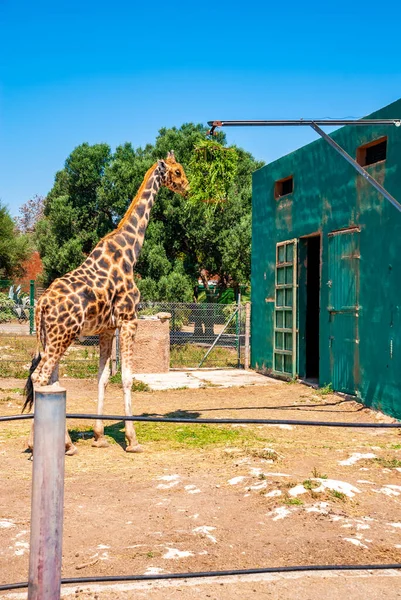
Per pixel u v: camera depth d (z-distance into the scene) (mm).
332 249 12703
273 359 15711
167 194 23453
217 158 11734
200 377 15812
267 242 16141
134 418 3877
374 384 11141
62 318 7742
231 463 7559
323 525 5543
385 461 7688
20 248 38031
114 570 4625
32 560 3119
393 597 4234
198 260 24719
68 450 8055
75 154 24406
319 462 7633
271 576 4527
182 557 4863
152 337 16672
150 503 6125
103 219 24953
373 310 11203
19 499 6266
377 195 11102
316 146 13461
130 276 8578
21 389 13125
